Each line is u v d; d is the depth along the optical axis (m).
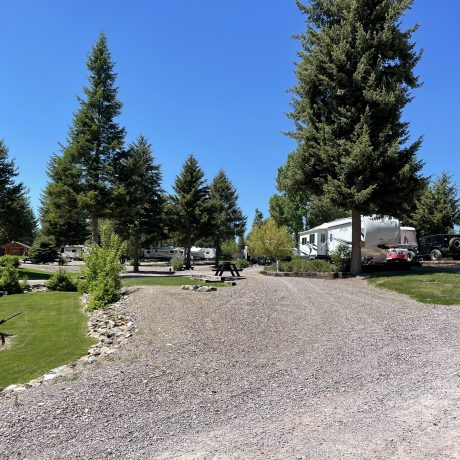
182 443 3.91
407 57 18.06
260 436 4.00
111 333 8.77
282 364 6.24
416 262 20.92
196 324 8.75
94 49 28.88
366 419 4.33
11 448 3.88
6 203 29.61
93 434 4.12
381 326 8.48
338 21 19.14
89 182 27.73
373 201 17.91
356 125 17.23
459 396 4.89
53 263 45.81
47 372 6.41
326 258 29.06
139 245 35.53
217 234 45.12
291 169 19.56
